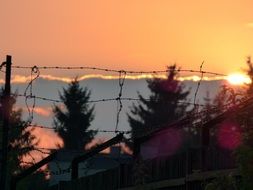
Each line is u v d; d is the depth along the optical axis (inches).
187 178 724.7
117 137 951.6
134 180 869.2
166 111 4330.7
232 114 672.4
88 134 4345.5
